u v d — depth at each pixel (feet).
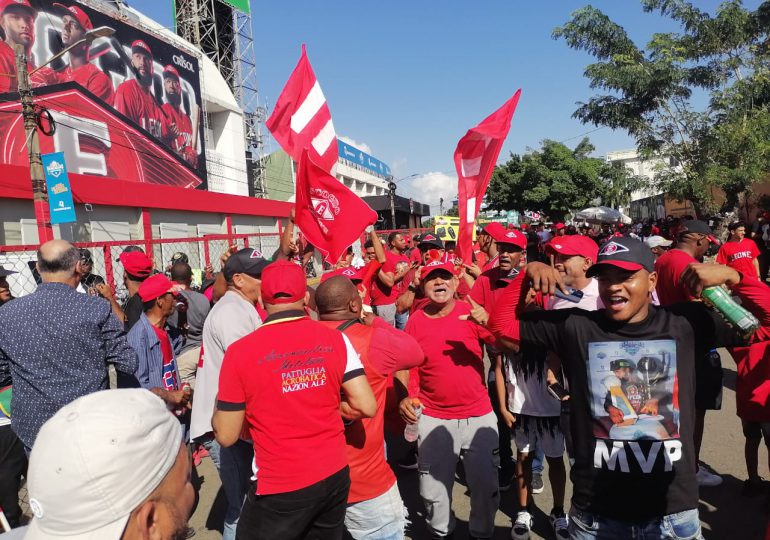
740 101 57.11
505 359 11.82
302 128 15.53
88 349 9.40
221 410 7.35
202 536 12.23
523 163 123.54
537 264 6.93
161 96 71.36
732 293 6.92
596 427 6.65
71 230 46.16
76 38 58.29
